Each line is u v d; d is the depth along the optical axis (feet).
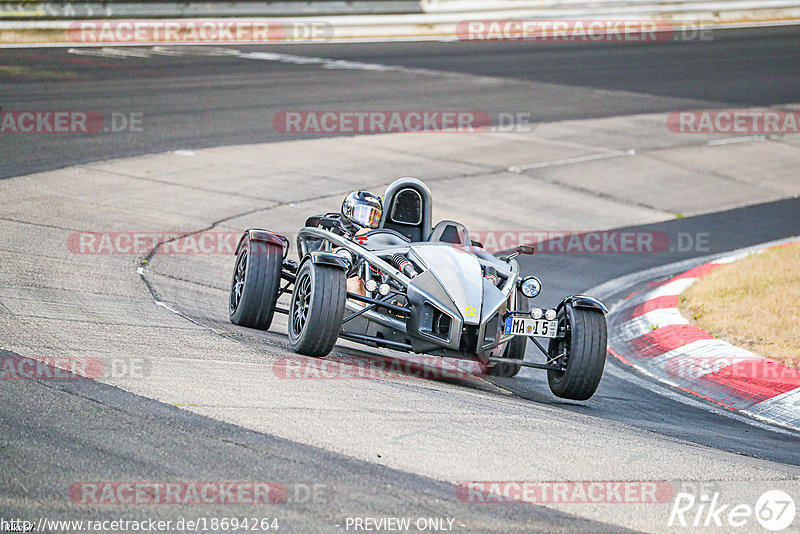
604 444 76.13
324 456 63.05
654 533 57.93
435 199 204.74
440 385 93.66
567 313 98.78
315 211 186.60
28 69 313.12
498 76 359.25
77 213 162.50
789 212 222.28
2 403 66.44
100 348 84.69
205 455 60.95
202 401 71.56
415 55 397.60
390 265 102.22
